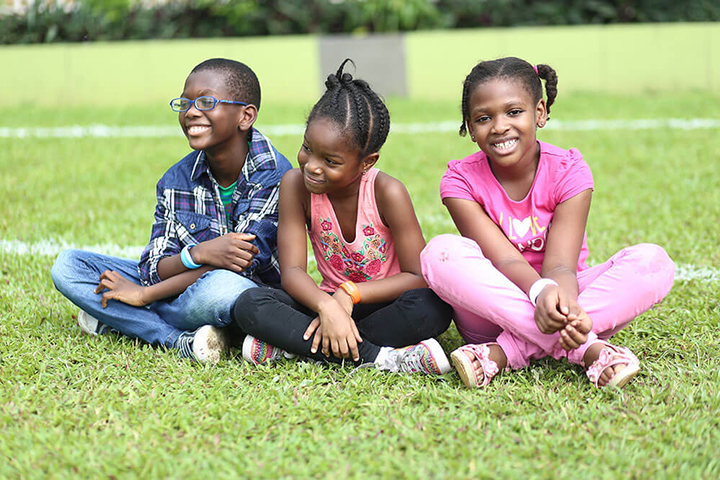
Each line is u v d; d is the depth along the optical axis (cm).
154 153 767
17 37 1254
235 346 310
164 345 302
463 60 1207
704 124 881
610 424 239
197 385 268
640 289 270
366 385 266
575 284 269
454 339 322
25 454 223
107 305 306
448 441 230
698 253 416
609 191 582
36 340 311
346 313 279
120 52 1184
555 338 267
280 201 302
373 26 1343
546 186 295
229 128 308
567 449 225
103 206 549
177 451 227
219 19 1323
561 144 796
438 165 702
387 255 306
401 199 291
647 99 1112
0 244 450
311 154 276
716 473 212
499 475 213
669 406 248
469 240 281
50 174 652
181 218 322
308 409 250
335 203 297
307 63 1200
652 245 276
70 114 1056
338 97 275
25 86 1179
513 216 300
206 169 321
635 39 1195
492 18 1352
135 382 270
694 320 324
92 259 318
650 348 300
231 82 306
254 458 223
